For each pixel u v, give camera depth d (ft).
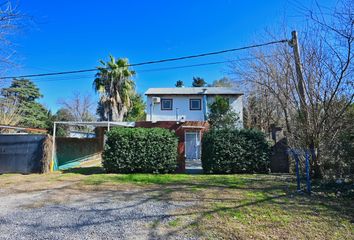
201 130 55.42
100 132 61.31
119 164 34.58
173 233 12.40
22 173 36.94
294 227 13.01
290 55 28.94
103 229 13.12
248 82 48.49
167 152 34.83
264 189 22.66
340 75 23.80
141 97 95.96
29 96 95.55
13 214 15.92
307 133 26.58
